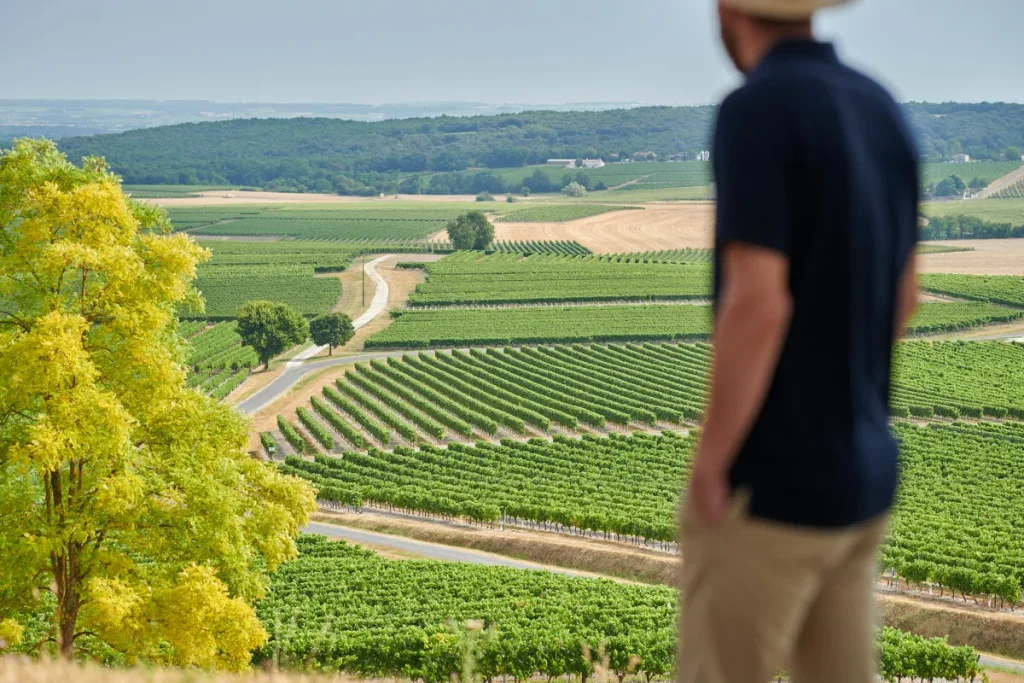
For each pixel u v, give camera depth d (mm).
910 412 98625
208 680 8031
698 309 158625
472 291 176125
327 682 8617
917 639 39469
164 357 21969
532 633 39938
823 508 2727
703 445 2713
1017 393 106062
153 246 22203
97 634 21531
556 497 69500
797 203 2676
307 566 54562
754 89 2752
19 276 22047
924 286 173000
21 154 21781
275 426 100625
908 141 2922
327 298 177000
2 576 20312
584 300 171375
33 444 19406
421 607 47031
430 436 96188
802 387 2732
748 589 2816
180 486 22750
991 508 64938
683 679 3035
